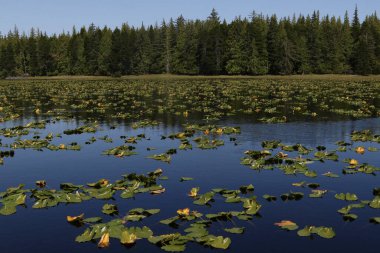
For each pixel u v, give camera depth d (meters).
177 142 13.00
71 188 8.26
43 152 11.73
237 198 7.58
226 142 12.87
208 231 6.31
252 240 6.01
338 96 29.59
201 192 8.11
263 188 8.34
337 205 7.35
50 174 9.49
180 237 5.93
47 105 25.14
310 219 6.75
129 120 18.16
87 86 46.78
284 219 6.76
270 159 10.40
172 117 19.00
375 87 40.41
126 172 9.60
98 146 12.53
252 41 75.50
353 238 6.05
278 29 76.19
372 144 12.51
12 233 6.36
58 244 5.97
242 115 19.45
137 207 7.36
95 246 5.89
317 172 9.49
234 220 6.72
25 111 21.98
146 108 22.80
